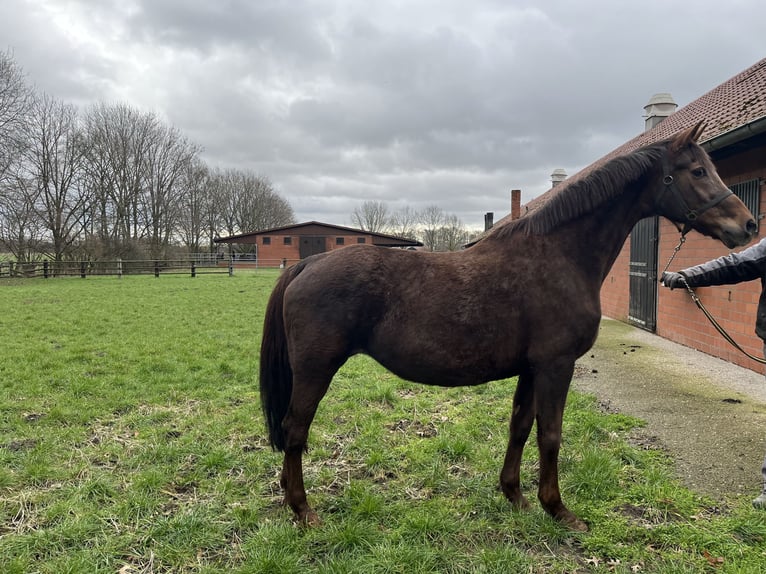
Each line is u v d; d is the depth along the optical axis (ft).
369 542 8.77
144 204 144.36
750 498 9.82
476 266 9.07
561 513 9.26
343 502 10.18
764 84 21.58
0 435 13.43
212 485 11.00
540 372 8.89
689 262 24.14
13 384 18.20
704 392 16.67
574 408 15.43
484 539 8.91
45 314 36.58
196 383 18.99
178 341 26.91
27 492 10.41
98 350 24.38
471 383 9.23
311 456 12.48
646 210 9.76
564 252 9.11
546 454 9.05
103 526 9.20
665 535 8.70
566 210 9.16
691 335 23.97
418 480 11.21
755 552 8.19
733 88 27.55
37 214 101.45
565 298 8.82
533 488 10.77
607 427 13.70
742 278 9.71
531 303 8.77
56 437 13.32
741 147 18.25
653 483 10.52
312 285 9.02
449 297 8.71
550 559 8.33
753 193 19.07
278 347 9.75
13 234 98.02
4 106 82.74
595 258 9.34
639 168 9.39
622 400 16.12
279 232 144.77
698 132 9.40
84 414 15.07
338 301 8.86
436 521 9.24
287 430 9.30
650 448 12.40
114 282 70.64
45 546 8.55
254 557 8.28
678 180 9.38
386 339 8.86
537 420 9.12
